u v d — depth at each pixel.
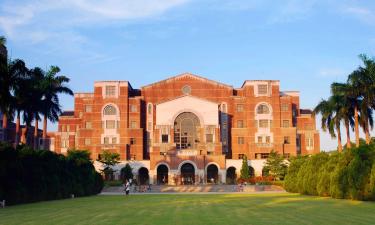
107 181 102.62
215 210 34.69
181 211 33.75
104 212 33.25
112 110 122.94
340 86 74.44
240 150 121.62
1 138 102.50
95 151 119.88
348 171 48.66
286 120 122.19
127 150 120.25
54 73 84.31
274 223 25.00
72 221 26.67
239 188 94.19
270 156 109.44
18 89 65.12
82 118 125.19
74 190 63.03
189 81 127.62
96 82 123.94
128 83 125.19
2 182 45.34
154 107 126.56
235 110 124.75
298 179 68.31
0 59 61.69
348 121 76.38
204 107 119.38
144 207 38.81
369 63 69.94
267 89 122.94
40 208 38.81
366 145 48.81
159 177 117.12
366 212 31.94
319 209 34.94
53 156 59.09
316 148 123.25
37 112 78.75
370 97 68.56
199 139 117.88
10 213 33.28
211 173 117.19
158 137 117.56
